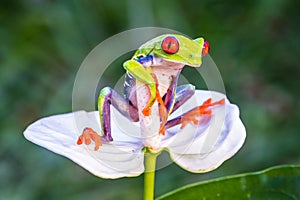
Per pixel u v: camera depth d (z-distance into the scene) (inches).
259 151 52.3
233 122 27.4
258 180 27.5
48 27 59.9
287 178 27.6
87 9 60.4
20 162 54.2
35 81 58.6
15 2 61.2
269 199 27.5
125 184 52.6
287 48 60.4
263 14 61.0
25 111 57.5
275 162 52.2
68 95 54.7
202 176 50.5
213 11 62.8
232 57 59.6
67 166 53.4
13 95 57.9
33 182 52.7
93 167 26.5
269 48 60.2
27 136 26.9
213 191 27.4
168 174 50.5
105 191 52.1
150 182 27.0
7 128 56.0
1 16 60.8
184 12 62.6
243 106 55.1
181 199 27.4
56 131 27.0
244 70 58.5
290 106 56.5
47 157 53.5
